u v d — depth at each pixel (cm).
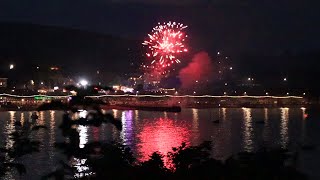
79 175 686
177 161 668
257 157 637
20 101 15075
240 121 10950
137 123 10262
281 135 7250
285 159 649
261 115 13312
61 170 704
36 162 3162
